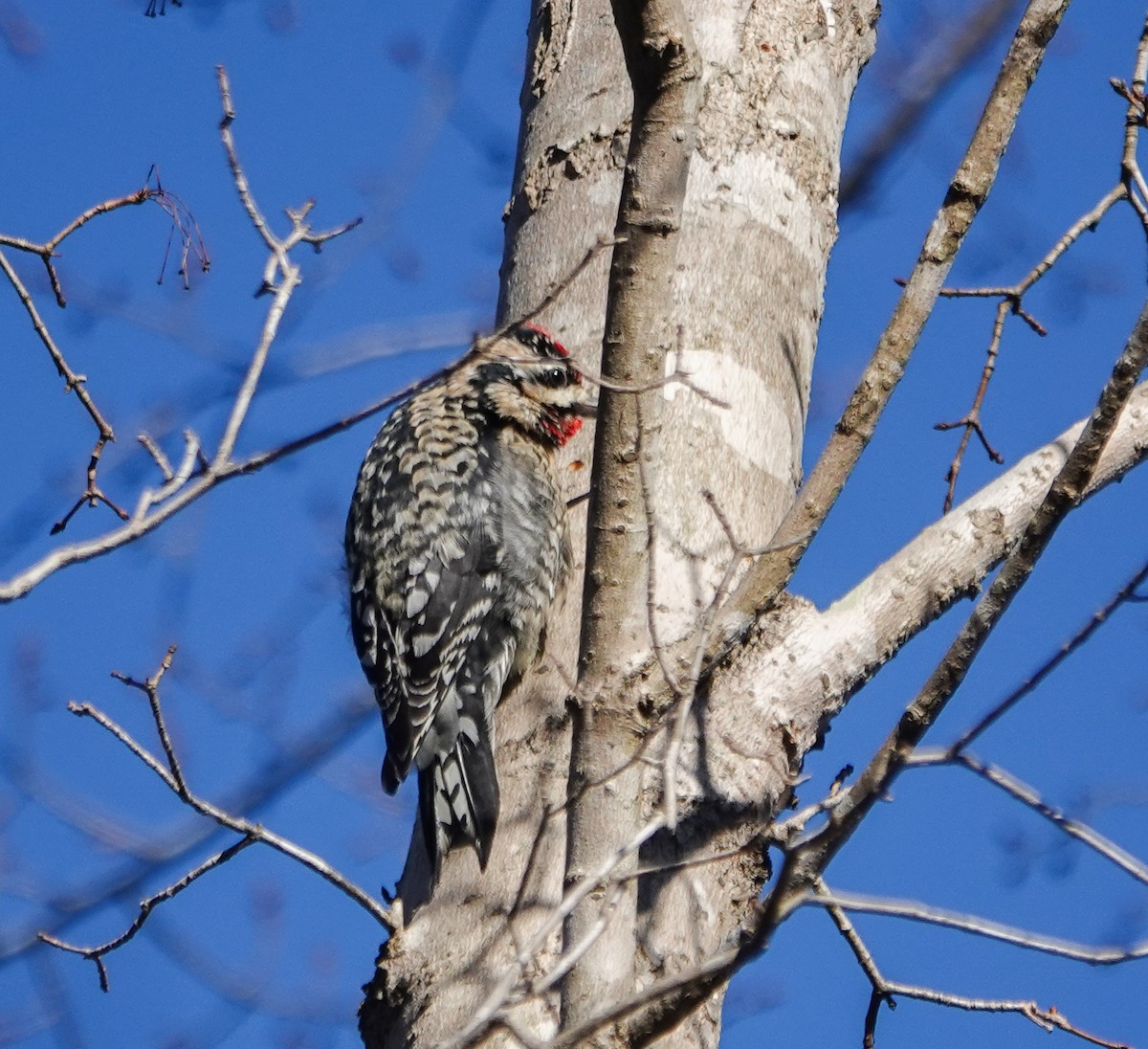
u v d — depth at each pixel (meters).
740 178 10.77
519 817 9.25
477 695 11.32
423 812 10.32
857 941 10.18
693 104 7.63
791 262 10.69
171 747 8.75
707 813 9.02
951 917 6.80
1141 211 9.30
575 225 10.86
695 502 9.63
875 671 9.91
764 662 9.66
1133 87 9.38
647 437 7.59
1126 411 10.52
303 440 6.82
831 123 11.34
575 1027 6.45
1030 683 6.91
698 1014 8.57
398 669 11.55
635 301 7.60
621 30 7.60
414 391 7.04
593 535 7.63
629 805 7.21
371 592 12.10
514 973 6.22
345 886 8.95
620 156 10.92
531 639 11.64
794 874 6.57
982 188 8.45
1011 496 10.22
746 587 8.16
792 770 9.47
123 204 8.94
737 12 11.30
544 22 11.75
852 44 11.80
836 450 8.26
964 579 10.06
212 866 9.38
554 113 11.27
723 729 9.34
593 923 6.91
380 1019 8.85
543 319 10.73
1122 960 6.88
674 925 8.65
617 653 7.51
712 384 10.04
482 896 8.91
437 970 8.71
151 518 6.61
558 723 9.62
